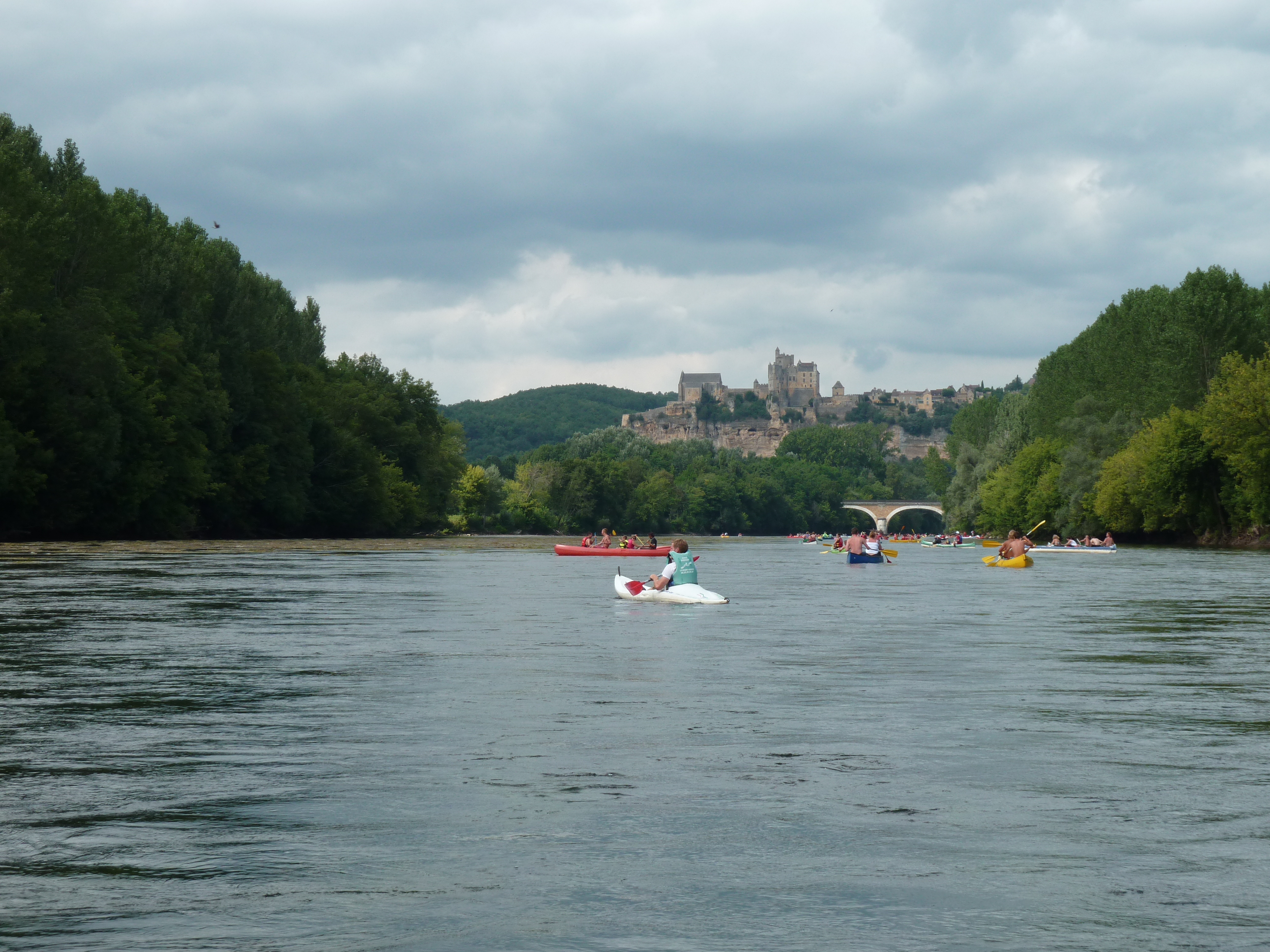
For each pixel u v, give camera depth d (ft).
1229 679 58.44
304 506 383.04
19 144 298.56
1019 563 237.66
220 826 29.50
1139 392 411.95
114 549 240.73
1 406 249.14
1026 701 50.72
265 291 395.55
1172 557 289.94
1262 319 379.35
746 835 28.68
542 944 21.47
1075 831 29.17
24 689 53.31
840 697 51.47
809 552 428.97
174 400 311.27
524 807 31.42
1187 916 23.04
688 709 47.88
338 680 56.44
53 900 23.79
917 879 25.30
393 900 23.82
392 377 490.90
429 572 186.70
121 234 297.74
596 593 131.54
